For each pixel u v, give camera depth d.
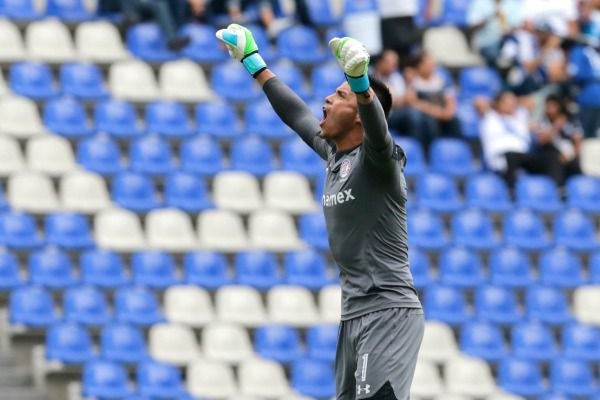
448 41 67.00
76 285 50.00
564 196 61.41
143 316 49.84
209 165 56.88
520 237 59.44
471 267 56.97
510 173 60.56
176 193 55.25
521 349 55.03
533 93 62.91
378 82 25.02
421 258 56.47
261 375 49.19
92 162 55.12
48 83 57.88
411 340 24.08
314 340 51.34
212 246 54.03
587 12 64.94
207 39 62.53
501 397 52.56
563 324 56.91
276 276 53.78
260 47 63.22
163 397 47.16
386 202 24.06
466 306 56.44
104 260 50.88
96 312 49.06
